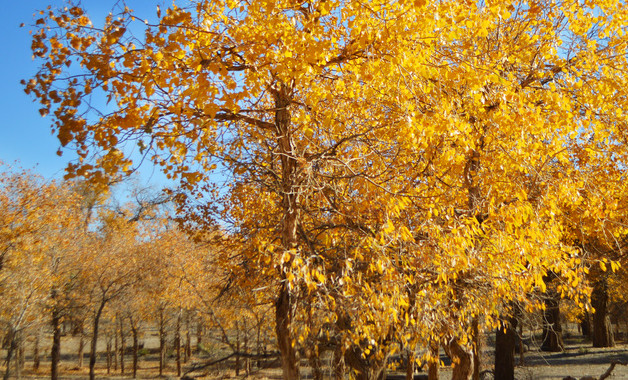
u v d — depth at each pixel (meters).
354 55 6.30
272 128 7.37
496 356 15.77
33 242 18.64
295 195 7.07
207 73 5.58
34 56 5.45
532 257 6.71
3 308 18.09
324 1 6.04
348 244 7.21
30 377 25.92
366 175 6.57
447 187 7.73
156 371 30.86
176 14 5.50
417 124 5.65
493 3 6.45
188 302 22.94
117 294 23.19
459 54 6.46
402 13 5.38
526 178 7.92
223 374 9.46
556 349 26.30
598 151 8.86
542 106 8.54
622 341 34.28
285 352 6.81
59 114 5.31
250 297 9.63
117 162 5.45
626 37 8.50
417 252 6.34
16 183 18.58
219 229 12.00
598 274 17.92
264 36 5.96
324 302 6.14
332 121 6.94
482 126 7.59
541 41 8.39
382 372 7.79
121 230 24.61
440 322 7.29
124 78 5.51
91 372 21.97
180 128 5.97
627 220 9.60
